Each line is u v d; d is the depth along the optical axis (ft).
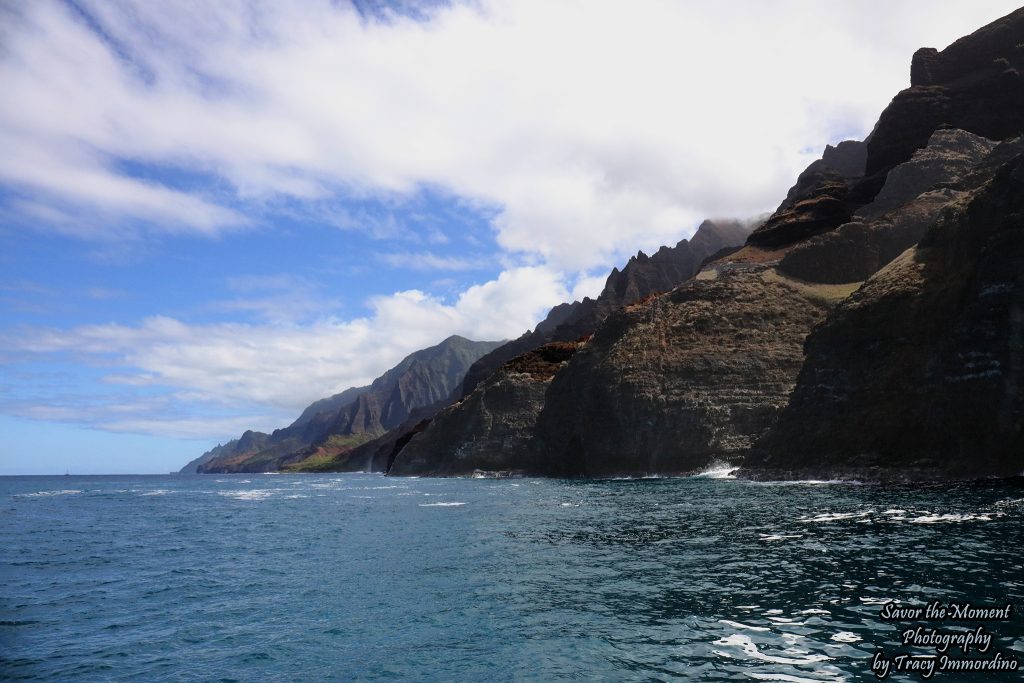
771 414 310.24
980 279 176.35
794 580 64.90
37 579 92.22
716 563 76.95
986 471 162.20
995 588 56.59
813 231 455.63
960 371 174.60
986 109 442.91
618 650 47.16
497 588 71.26
